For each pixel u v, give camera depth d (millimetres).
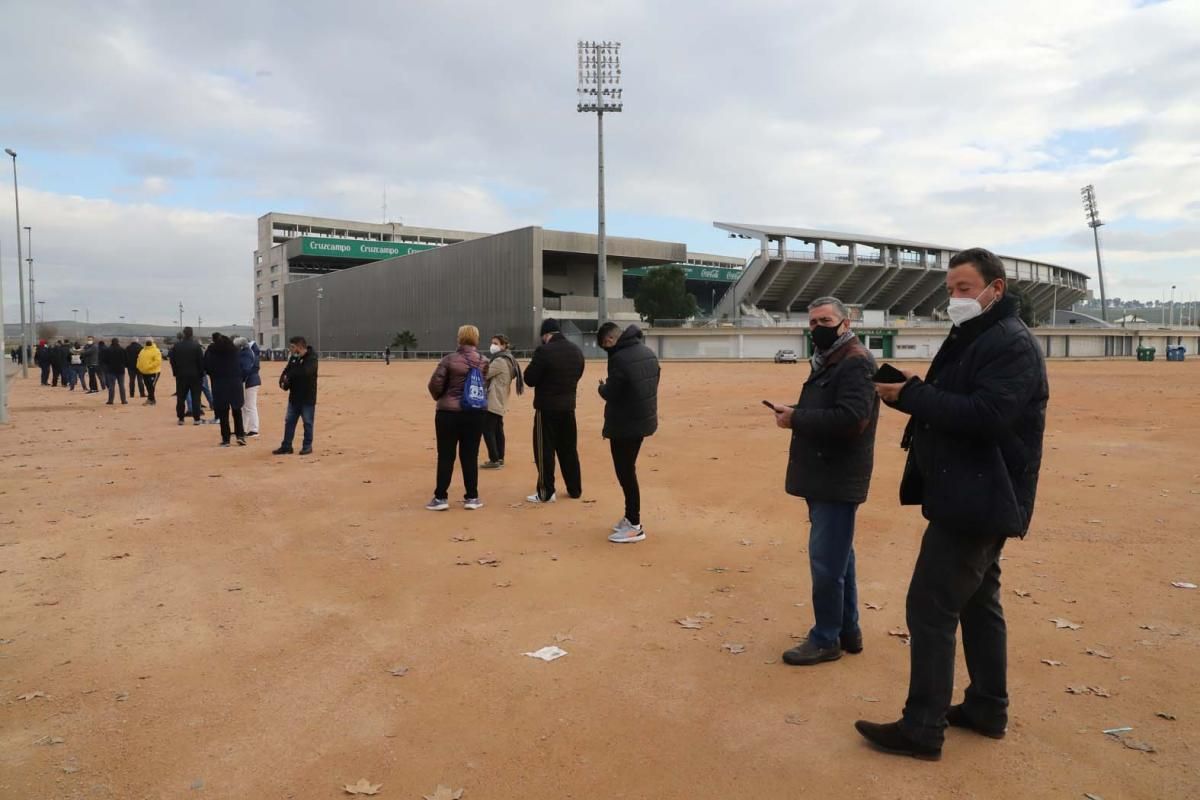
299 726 3494
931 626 3197
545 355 8055
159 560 6113
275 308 140125
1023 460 3078
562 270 98500
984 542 3117
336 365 68312
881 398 3287
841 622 4168
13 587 5469
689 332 77062
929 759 3197
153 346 21109
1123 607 4984
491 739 3377
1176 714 3574
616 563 6000
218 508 7934
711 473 9883
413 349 99312
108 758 3223
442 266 95438
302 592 5359
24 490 8844
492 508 7941
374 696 3793
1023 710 3637
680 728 3471
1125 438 12742
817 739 3373
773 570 5812
